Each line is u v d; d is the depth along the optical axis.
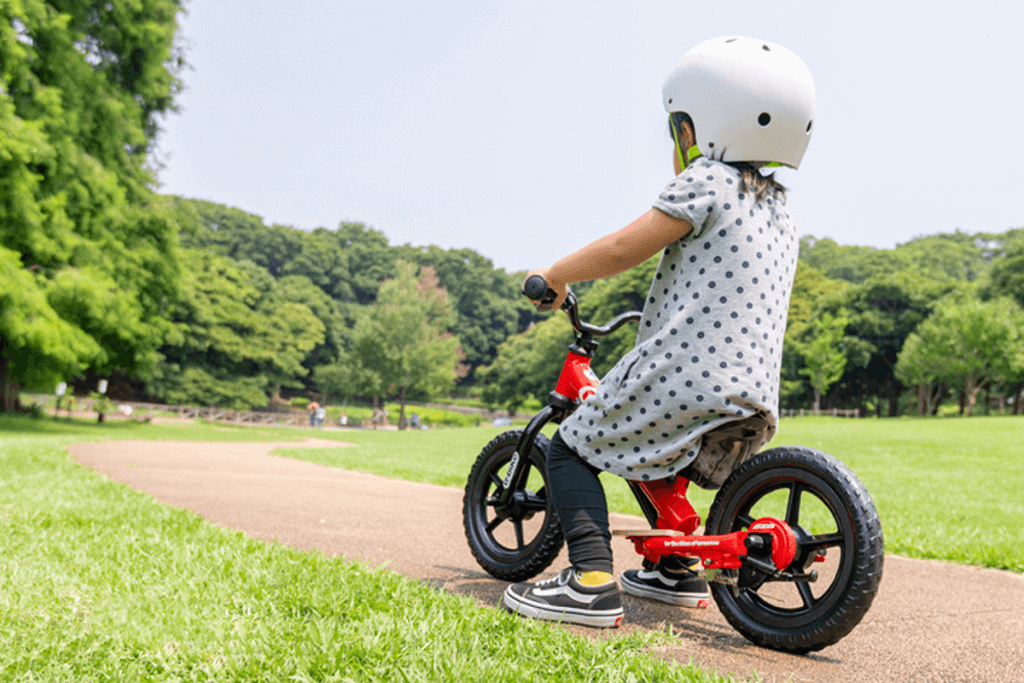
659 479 2.46
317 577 2.59
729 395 2.07
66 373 20.97
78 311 19.33
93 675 1.67
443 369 57.91
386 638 1.89
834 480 2.10
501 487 3.08
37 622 1.99
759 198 2.21
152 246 22.81
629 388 2.19
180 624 2.01
